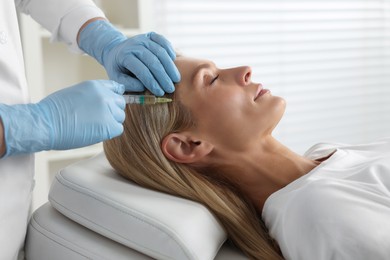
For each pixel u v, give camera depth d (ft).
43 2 5.01
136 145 4.24
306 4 10.61
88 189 3.78
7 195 3.37
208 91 4.33
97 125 3.39
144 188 4.08
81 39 4.88
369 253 3.34
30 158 3.63
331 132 11.37
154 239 3.45
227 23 9.78
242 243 4.09
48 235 3.82
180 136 4.29
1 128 3.02
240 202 4.29
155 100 4.07
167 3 9.21
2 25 3.64
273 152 4.47
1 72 3.49
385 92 12.10
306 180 4.11
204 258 3.47
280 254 4.08
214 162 4.41
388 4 11.75
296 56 10.67
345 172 4.23
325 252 3.43
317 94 11.05
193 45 9.55
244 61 10.07
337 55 11.21
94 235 3.76
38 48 7.72
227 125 4.30
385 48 11.91
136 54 4.21
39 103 3.31
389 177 3.97
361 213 3.48
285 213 3.77
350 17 11.24
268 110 4.36
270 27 10.25
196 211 3.78
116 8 9.28
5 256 3.41
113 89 3.69
